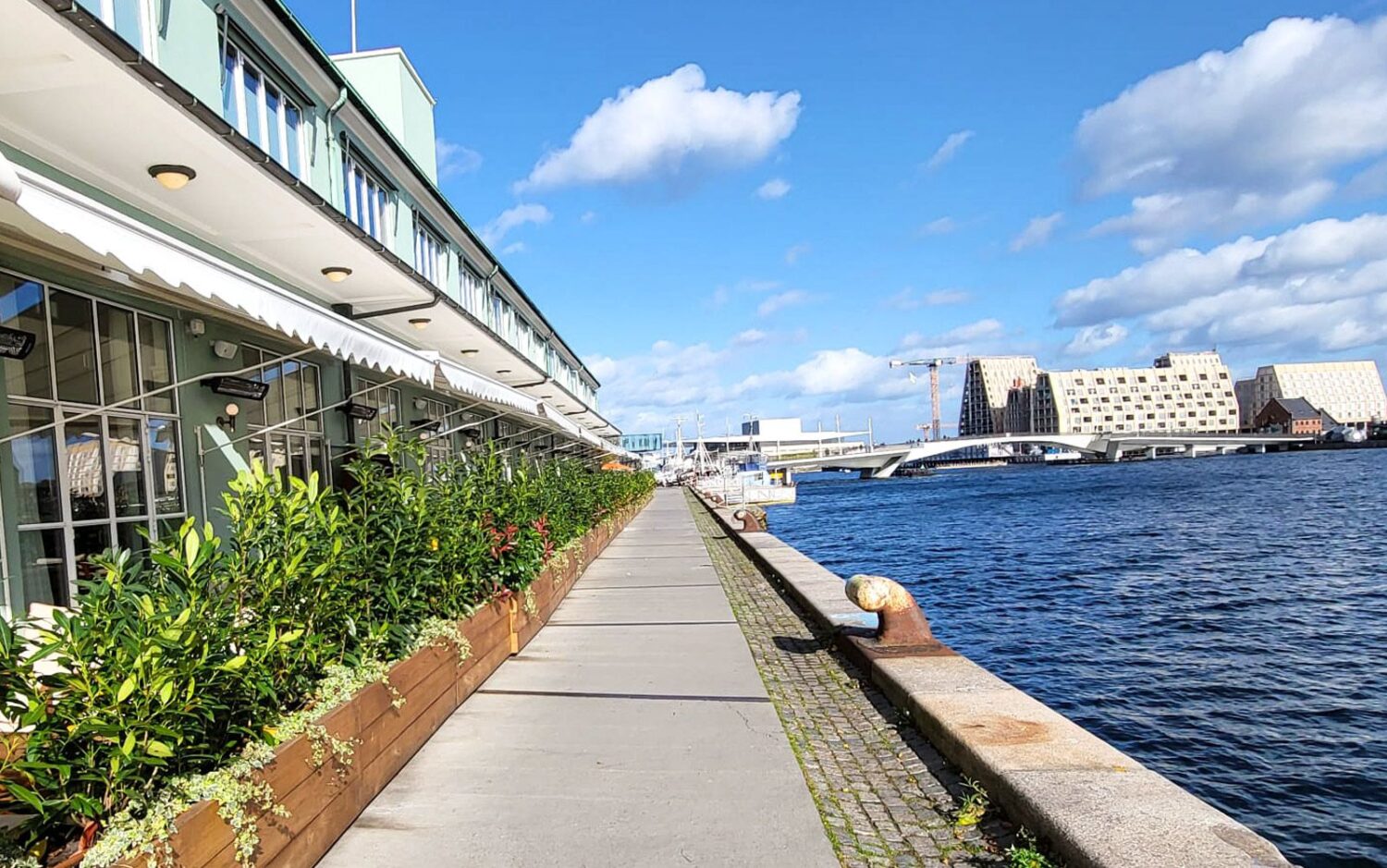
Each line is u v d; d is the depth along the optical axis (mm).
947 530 43156
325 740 3678
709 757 4891
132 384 7598
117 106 5547
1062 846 3279
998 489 85312
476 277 20109
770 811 4117
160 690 2650
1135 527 39750
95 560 3066
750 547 16000
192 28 7855
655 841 3797
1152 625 17188
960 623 18016
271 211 7691
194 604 3029
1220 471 95312
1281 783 8750
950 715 4832
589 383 49969
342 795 3898
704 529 24609
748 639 8352
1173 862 2955
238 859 2902
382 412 13727
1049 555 30547
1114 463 153625
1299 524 37094
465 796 4344
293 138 10352
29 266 6336
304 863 3463
